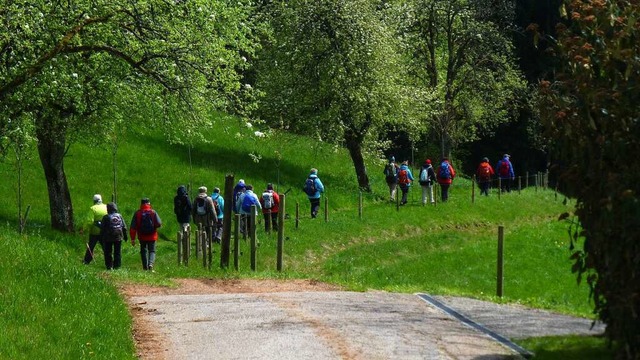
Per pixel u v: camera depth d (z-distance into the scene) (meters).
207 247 36.44
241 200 40.66
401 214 48.81
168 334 17.42
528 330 17.38
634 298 12.54
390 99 59.25
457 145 80.31
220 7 37.75
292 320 18.50
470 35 73.19
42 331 16.09
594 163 13.31
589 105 13.24
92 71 34.56
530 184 87.12
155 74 34.44
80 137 40.44
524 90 78.81
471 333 17.02
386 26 60.31
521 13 86.62
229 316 19.22
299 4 58.00
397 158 85.19
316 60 57.81
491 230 48.75
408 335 16.72
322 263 37.62
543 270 36.69
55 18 30.50
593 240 13.45
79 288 20.06
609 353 14.66
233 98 39.81
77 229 42.00
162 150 55.84
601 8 13.37
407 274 35.31
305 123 58.31
